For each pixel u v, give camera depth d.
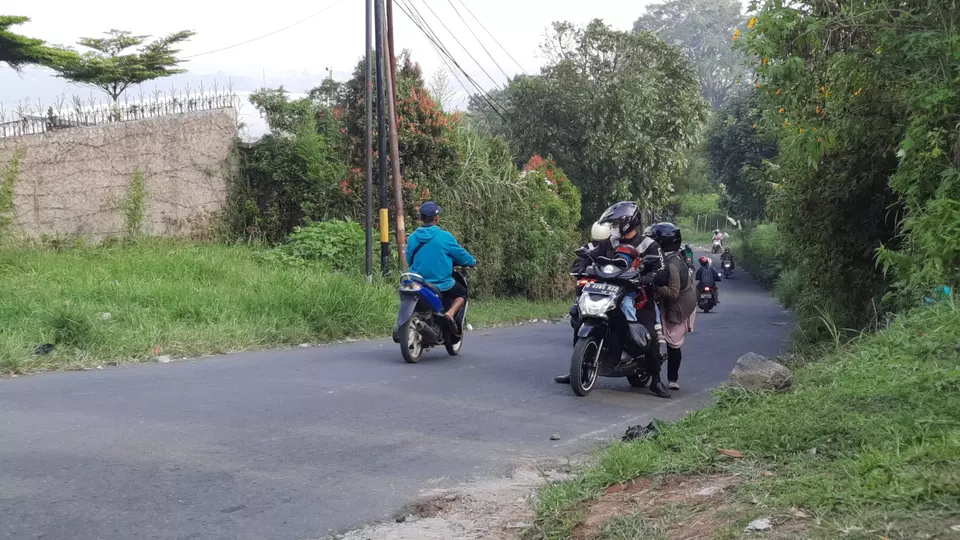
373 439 6.20
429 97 21.00
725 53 87.88
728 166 45.91
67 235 16.55
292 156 19.62
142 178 17.78
